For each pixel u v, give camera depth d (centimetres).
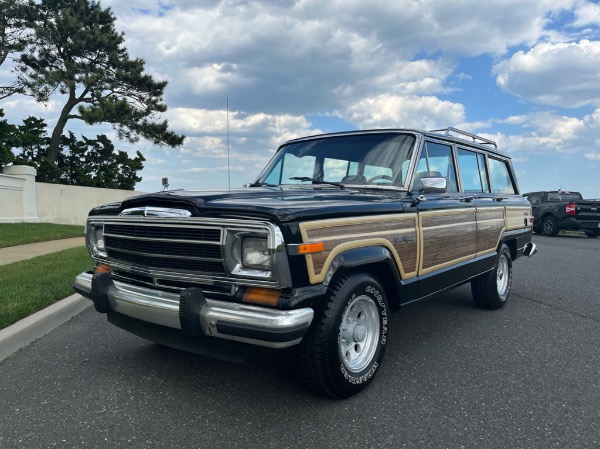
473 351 454
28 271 749
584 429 305
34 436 293
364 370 353
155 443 285
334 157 471
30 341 475
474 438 293
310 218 303
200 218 309
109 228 382
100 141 2764
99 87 2611
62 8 2597
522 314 595
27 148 2553
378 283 365
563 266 1016
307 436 293
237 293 309
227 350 318
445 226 456
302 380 335
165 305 326
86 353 441
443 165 495
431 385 372
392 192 421
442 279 454
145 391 358
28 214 1809
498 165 645
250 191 366
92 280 375
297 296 294
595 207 1769
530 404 340
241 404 336
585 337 501
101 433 296
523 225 679
